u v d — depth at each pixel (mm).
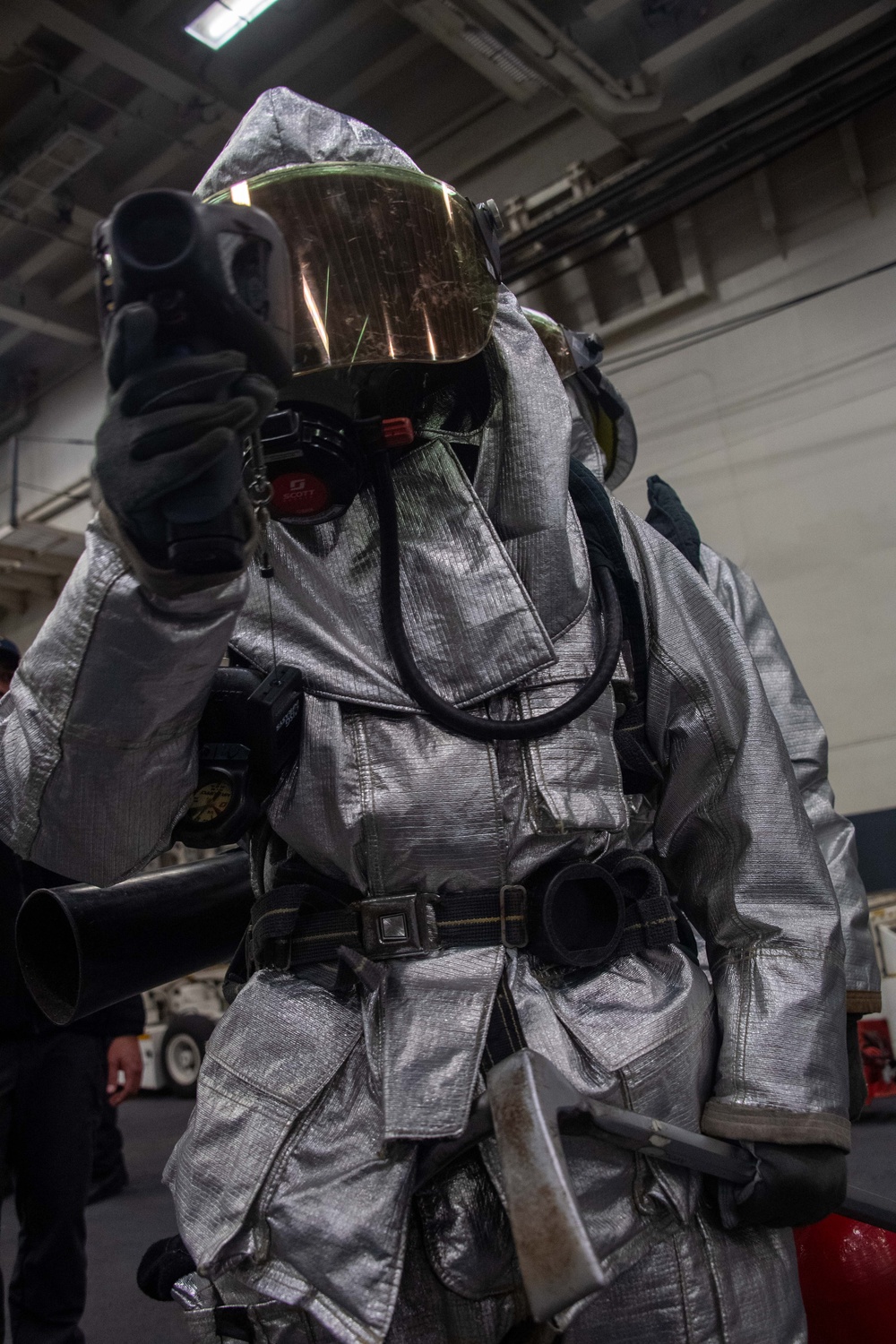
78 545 10891
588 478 938
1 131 8133
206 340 569
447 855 759
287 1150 718
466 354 822
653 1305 741
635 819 926
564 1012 759
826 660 7078
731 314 7613
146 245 556
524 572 832
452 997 729
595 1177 730
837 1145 778
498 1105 630
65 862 754
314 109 874
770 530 7352
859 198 7180
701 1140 747
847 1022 997
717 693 893
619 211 7258
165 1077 7566
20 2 6766
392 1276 667
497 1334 721
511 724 769
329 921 783
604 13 6238
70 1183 2111
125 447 548
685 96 6848
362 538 822
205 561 586
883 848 6699
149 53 7293
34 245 9469
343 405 875
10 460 11680
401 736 777
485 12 6504
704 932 921
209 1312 786
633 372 7996
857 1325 1098
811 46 6445
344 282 802
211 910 993
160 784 739
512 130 7754
